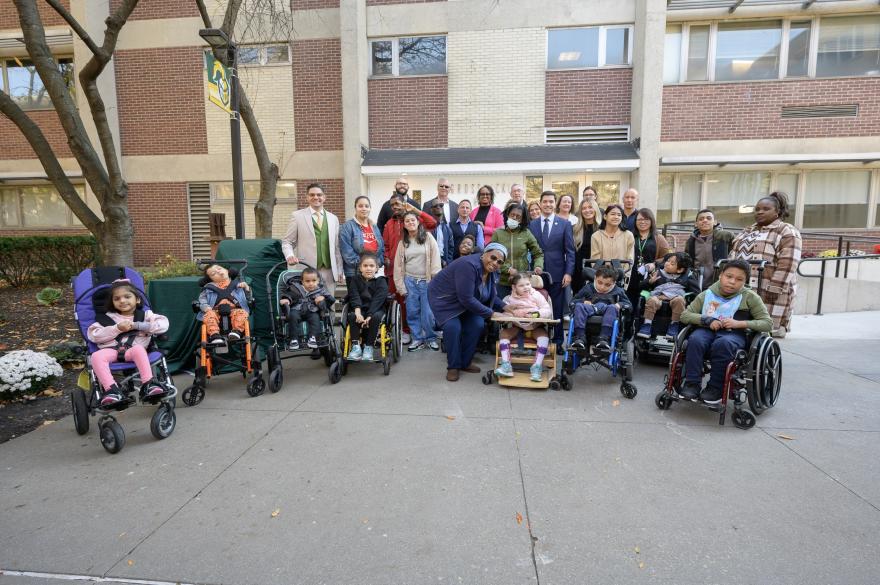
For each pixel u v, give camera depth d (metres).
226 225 12.32
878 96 10.66
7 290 9.45
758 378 3.69
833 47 10.89
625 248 5.64
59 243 9.93
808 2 10.38
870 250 11.09
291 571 2.21
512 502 2.73
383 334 5.11
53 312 7.72
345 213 11.71
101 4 11.98
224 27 7.09
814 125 10.88
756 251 6.25
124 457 3.34
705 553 2.29
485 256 4.82
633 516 2.59
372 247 5.97
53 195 13.43
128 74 12.12
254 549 2.36
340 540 2.42
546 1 11.11
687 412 4.08
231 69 6.20
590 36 11.22
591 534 2.44
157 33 11.92
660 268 5.38
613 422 3.86
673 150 11.20
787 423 3.79
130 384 3.83
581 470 3.08
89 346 3.78
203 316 4.46
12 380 4.39
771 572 2.15
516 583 2.11
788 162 10.78
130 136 12.30
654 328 5.23
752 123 10.99
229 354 4.97
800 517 2.56
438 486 2.91
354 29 10.91
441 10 11.37
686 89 11.09
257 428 3.80
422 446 3.44
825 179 11.23
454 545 2.37
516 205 5.69
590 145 11.16
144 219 12.49
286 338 4.86
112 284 3.78
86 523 2.59
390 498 2.79
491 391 4.64
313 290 5.03
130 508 2.72
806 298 8.55
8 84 12.93
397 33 11.53
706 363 4.09
